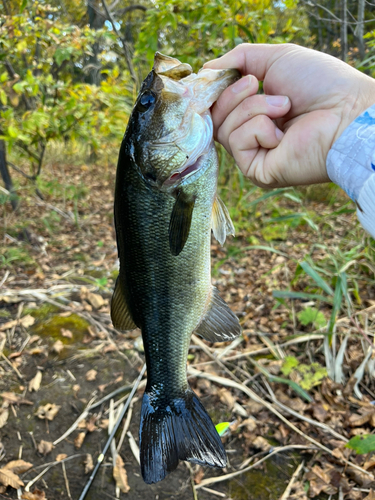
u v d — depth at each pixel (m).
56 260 0.90
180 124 0.27
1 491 0.42
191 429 0.29
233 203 1.00
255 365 0.56
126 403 0.51
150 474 0.28
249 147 0.28
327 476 0.42
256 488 0.42
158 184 0.27
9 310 0.70
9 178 1.04
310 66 0.27
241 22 0.82
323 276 0.73
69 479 0.43
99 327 0.66
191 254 0.28
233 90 0.27
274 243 0.95
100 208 1.24
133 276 0.29
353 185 0.23
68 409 0.51
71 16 1.56
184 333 0.29
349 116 0.25
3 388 0.54
